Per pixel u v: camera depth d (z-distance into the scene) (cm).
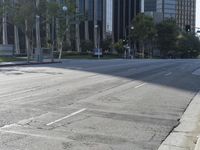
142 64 5103
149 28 12312
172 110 1327
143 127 1021
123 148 805
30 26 5544
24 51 10050
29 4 5456
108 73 3050
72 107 1281
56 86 1933
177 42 14738
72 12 6538
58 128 960
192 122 1123
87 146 804
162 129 1009
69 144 813
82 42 11350
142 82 2348
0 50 6312
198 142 848
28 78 2422
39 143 812
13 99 1427
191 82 2478
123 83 2236
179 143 869
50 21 6556
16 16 5425
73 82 2180
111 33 13150
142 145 838
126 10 13812
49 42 8275
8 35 9788
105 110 1256
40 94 1593
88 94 1648
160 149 813
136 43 14262
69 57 8494
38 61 5266
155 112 1270
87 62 5619
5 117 1071
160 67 4347
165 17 16550
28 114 1127
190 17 18038
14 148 769
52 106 1285
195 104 1495
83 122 1047
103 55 10562
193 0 18100
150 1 17838
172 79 2662
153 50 14588
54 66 4181
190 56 16162
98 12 12425
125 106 1362
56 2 6322
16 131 912
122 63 5312
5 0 5391
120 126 1019
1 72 3036
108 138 883
